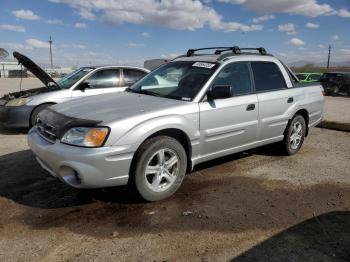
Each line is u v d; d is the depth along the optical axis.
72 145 3.45
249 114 4.78
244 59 4.97
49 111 4.16
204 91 4.29
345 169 5.16
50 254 2.88
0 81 34.91
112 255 2.87
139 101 4.16
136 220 3.46
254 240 3.13
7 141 6.66
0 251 2.91
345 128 8.03
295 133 5.79
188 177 4.69
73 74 8.33
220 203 3.89
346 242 3.12
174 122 3.86
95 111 3.81
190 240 3.11
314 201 4.00
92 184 3.44
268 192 4.23
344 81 22.38
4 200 3.89
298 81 6.01
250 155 5.79
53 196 4.00
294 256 2.89
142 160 3.65
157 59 13.33
